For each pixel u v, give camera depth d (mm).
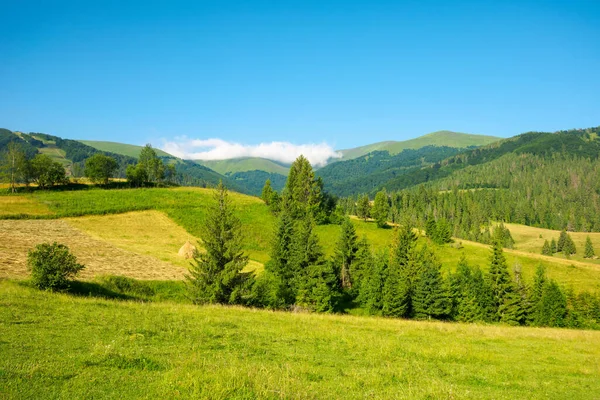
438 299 59312
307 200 104188
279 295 52062
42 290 28984
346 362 16297
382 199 111375
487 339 25641
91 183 127125
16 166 105312
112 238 71438
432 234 106938
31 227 69938
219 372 11438
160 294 43938
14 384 9844
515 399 12766
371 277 61531
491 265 70125
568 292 71812
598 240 183375
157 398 9609
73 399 9375
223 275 36375
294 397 10242
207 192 118562
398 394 11883
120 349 14055
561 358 21016
